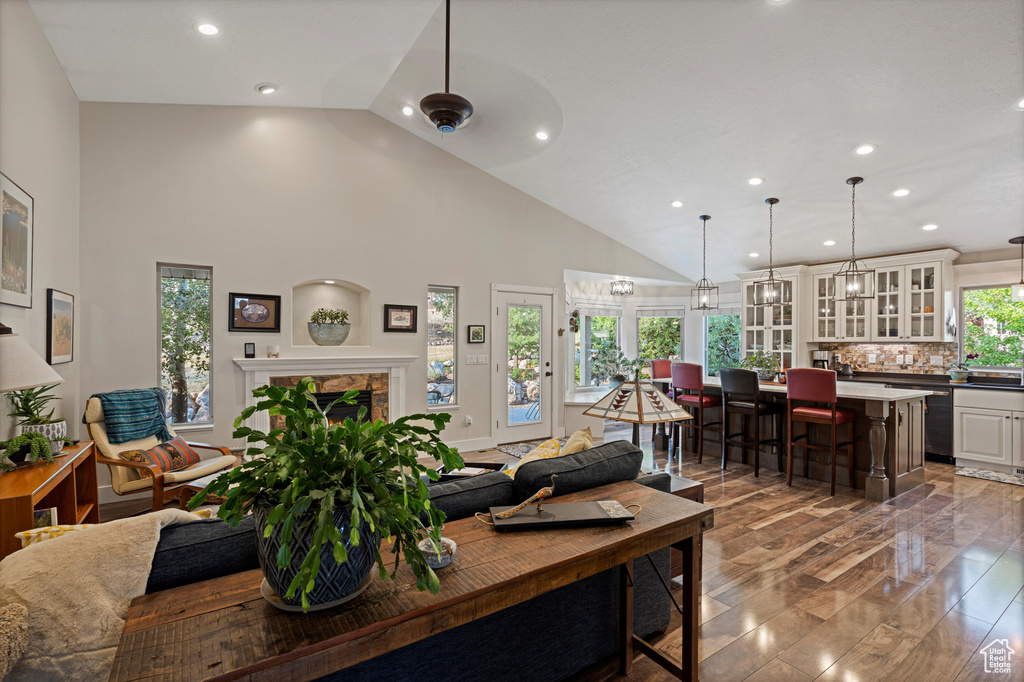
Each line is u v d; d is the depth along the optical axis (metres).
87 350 3.72
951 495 4.01
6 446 2.24
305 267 4.52
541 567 1.26
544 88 3.77
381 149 4.90
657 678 1.89
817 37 2.78
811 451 4.57
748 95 3.37
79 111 3.71
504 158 5.12
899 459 4.10
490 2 2.97
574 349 7.71
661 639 2.11
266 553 1.03
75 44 3.06
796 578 2.61
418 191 5.11
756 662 1.94
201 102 4.07
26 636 0.99
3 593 1.01
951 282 5.28
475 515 1.63
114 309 3.81
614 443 2.18
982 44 2.60
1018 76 2.75
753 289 6.68
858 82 3.04
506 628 1.64
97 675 1.03
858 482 4.25
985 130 3.25
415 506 1.09
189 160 4.08
